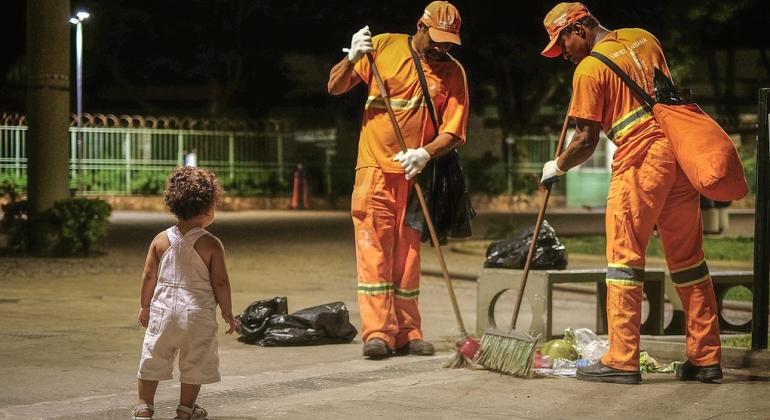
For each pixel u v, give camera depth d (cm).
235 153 3638
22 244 1706
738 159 616
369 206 764
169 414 549
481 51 3644
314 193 3828
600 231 2581
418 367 706
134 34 3984
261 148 3700
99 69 4088
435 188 776
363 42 748
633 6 3250
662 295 914
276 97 4278
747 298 1283
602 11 3275
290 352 811
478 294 888
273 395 602
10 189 1786
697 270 649
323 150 3962
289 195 3697
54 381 665
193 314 511
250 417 540
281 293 1288
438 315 1101
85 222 1702
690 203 645
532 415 545
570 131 3969
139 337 859
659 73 639
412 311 787
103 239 2062
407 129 761
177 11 3894
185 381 514
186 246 513
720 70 4225
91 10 3778
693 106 641
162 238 519
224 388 626
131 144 3409
